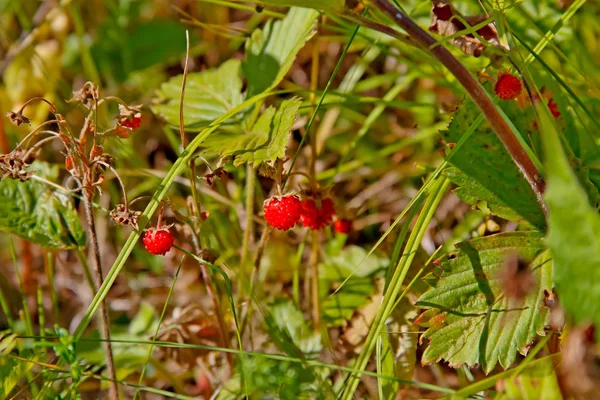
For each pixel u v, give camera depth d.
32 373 0.71
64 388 0.70
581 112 0.71
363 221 0.80
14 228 0.69
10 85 0.84
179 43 0.89
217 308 0.70
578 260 0.57
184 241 0.80
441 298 0.65
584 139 0.70
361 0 0.69
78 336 0.64
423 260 0.71
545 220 0.65
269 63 0.72
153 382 0.74
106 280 0.64
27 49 0.84
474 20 0.65
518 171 0.65
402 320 0.69
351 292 0.73
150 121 0.86
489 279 0.65
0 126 0.81
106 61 0.89
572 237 0.57
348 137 0.83
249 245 0.77
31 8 0.90
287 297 0.73
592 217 0.56
